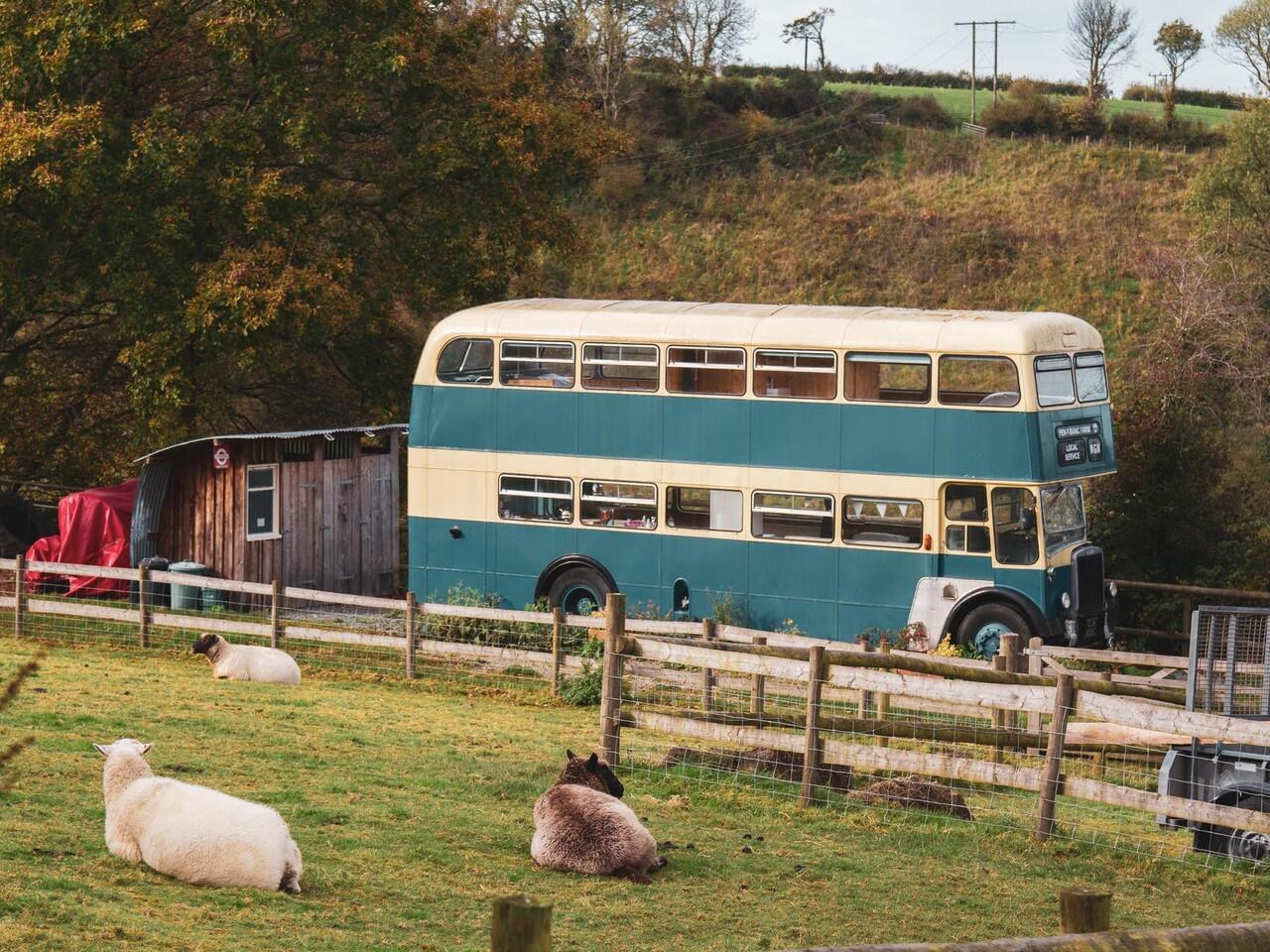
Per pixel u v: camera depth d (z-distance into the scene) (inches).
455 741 591.8
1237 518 1107.3
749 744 508.7
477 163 1218.0
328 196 1203.9
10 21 1081.4
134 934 280.5
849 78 3604.8
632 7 3147.1
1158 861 440.1
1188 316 1449.3
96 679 683.4
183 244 1118.4
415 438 1030.4
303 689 733.9
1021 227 2383.1
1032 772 457.7
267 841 330.3
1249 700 457.7
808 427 920.3
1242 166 1723.7
